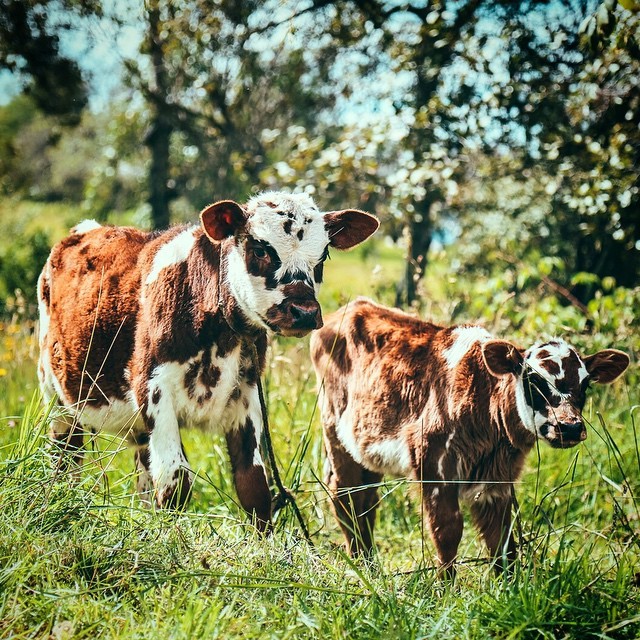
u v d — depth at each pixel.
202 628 3.57
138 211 20.06
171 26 12.22
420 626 3.88
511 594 4.13
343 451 6.21
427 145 10.57
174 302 5.42
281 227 5.23
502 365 5.25
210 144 16.16
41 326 6.66
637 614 4.09
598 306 8.57
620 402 7.90
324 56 13.27
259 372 5.60
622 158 9.39
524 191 13.31
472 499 5.36
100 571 4.14
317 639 3.73
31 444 4.94
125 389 5.70
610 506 6.34
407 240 7.96
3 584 3.78
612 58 8.93
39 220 31.25
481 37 11.08
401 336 5.93
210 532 4.81
